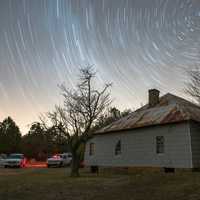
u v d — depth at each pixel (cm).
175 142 2372
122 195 1432
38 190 1675
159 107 2967
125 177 2144
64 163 4512
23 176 2619
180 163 2297
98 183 1872
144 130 2673
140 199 1317
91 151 3328
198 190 1344
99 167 3131
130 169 2731
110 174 2736
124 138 2877
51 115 3772
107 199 1366
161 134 2505
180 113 2464
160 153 2491
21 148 6975
